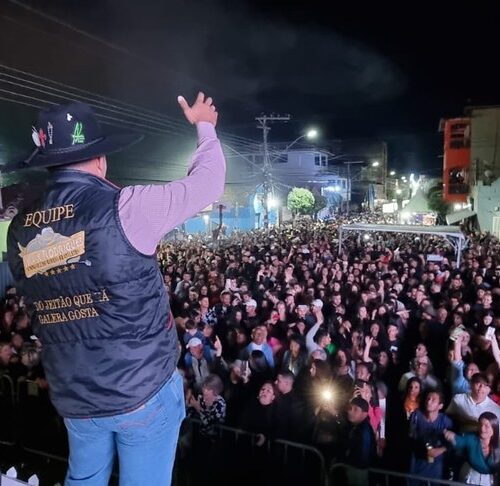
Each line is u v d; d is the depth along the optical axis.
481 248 19.36
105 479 1.71
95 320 1.45
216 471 5.13
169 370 1.57
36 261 1.51
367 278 12.48
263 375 6.50
